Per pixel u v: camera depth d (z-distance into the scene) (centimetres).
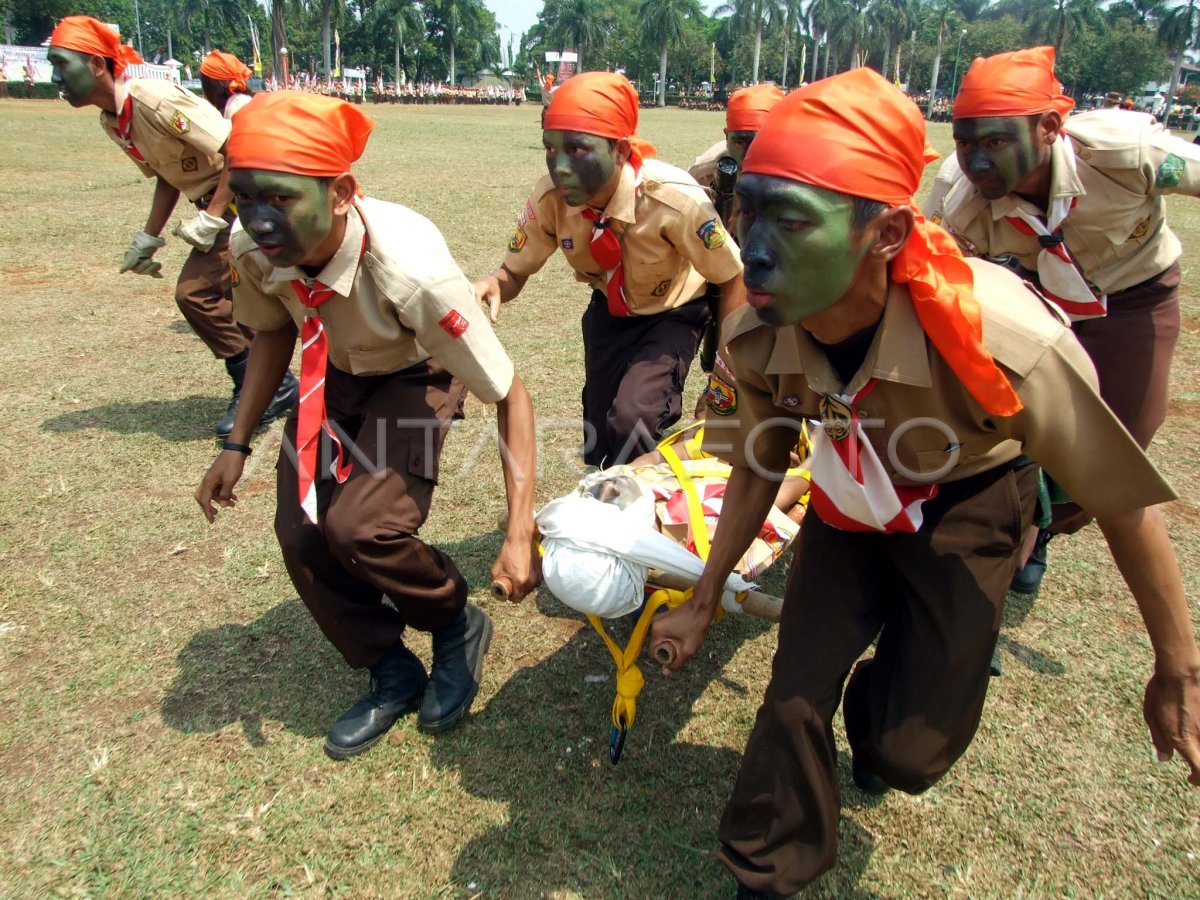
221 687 329
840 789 284
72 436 523
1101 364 368
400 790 284
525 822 272
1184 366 661
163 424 543
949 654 216
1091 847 265
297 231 236
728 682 332
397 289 258
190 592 383
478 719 314
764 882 219
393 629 304
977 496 223
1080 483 194
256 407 305
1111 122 333
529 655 347
